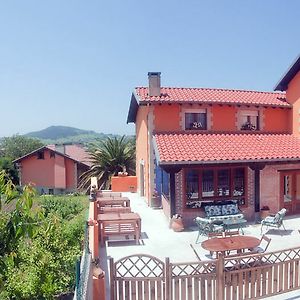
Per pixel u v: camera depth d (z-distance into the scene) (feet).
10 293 36.19
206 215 54.13
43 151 159.33
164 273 27.91
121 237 48.73
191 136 63.00
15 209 15.74
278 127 71.05
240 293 29.01
